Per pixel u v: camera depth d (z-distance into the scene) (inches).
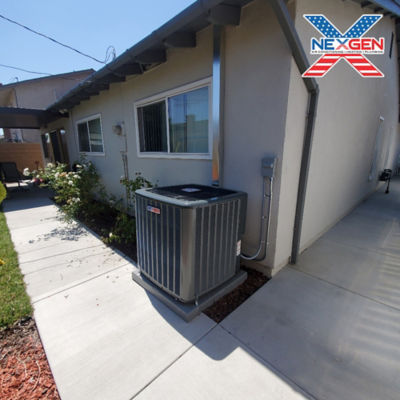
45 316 75.7
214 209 75.5
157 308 79.6
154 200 78.0
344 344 64.9
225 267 86.5
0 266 107.1
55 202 247.4
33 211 212.1
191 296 75.9
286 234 100.9
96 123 212.7
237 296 86.4
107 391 52.2
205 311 78.5
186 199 75.3
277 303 82.2
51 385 53.4
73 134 261.3
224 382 54.1
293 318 74.9
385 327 71.1
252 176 95.1
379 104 203.0
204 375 55.8
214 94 99.1
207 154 113.2
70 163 290.7
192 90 115.4
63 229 161.5
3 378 55.1
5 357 60.7
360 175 195.5
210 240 77.0
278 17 69.0
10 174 323.3
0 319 72.6
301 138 93.9
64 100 199.0
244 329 70.4
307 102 91.8
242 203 88.1
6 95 540.4
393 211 193.2
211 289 83.1
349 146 152.6
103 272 103.2
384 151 269.7
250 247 102.3
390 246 128.0
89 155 235.1
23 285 93.0
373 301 83.2
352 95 138.6
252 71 87.7
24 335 68.2
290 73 77.9
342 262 111.0
